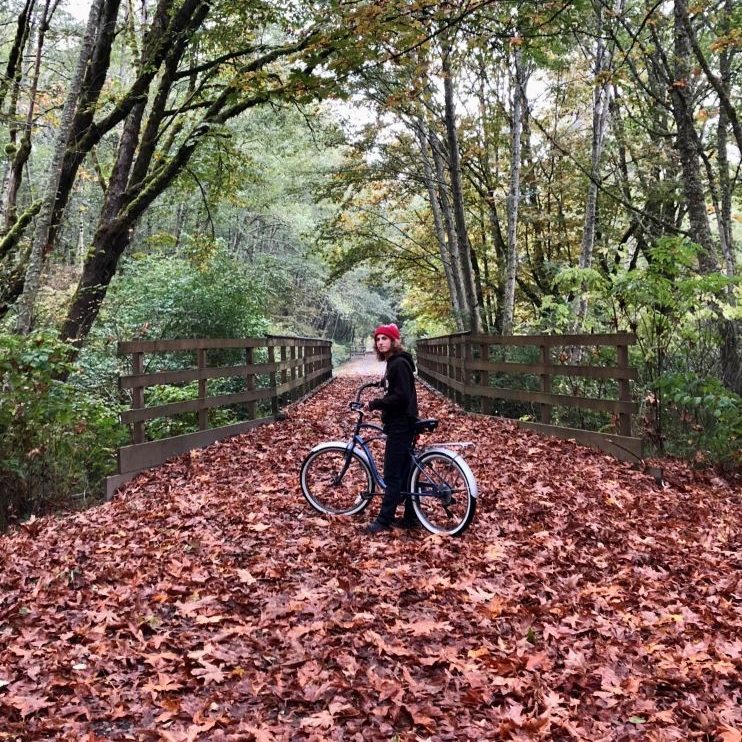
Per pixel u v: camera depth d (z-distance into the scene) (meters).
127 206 12.28
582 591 4.32
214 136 12.71
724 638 3.70
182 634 3.76
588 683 3.28
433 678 3.33
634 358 9.53
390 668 3.41
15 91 11.95
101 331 13.19
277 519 5.88
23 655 3.51
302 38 8.68
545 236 21.38
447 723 2.96
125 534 5.48
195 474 7.39
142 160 12.74
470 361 11.48
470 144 19.31
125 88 17.75
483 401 11.38
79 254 19.92
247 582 4.45
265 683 3.26
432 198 20.28
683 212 16.31
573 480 6.85
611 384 10.10
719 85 9.45
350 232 22.08
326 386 20.31
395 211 24.66
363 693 3.15
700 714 2.98
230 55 12.43
